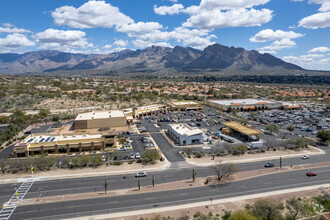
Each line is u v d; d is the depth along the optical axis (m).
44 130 136.38
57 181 73.69
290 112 196.38
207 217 54.22
